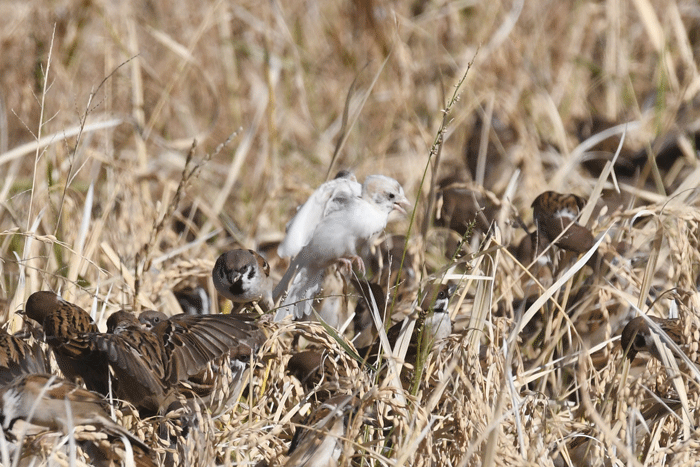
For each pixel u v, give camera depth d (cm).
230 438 759
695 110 1736
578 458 829
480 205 1442
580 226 1102
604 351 1023
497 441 728
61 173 1330
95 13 2031
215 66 2067
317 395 893
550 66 2077
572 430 845
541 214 1188
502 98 1727
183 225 1554
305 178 1717
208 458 723
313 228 1124
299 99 2027
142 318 948
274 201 1505
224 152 1917
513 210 1254
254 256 1081
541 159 1714
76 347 848
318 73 2078
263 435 779
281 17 1880
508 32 1900
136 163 1612
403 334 894
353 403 791
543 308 1060
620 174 1691
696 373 782
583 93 1984
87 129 1261
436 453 772
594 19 2123
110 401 793
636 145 1727
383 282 1203
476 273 963
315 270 1141
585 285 1103
